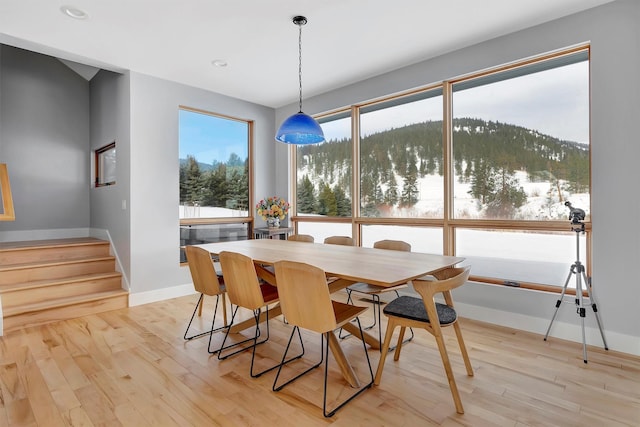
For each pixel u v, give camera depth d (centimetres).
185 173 460
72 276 398
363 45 342
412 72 387
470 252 360
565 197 303
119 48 345
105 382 228
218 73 411
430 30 314
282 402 206
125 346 286
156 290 420
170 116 432
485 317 338
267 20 294
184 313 373
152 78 416
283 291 212
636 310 263
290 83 446
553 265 311
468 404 202
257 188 533
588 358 258
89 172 534
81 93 528
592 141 280
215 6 273
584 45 287
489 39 331
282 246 336
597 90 277
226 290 266
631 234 264
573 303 291
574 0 269
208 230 483
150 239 414
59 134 507
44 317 340
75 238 500
